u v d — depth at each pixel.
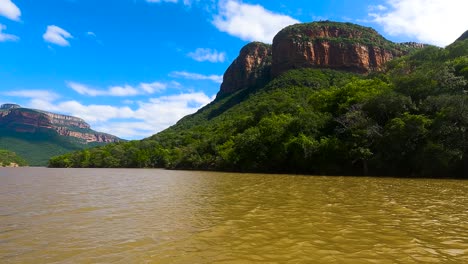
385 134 40.38
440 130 37.03
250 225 10.91
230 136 77.94
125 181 34.56
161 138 120.88
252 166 57.88
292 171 53.66
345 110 53.53
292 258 7.28
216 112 158.75
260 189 23.70
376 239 8.95
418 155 37.97
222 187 25.78
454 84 41.81
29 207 15.47
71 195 20.80
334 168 46.34
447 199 17.36
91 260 7.25
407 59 75.56
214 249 8.04
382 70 87.44
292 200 17.19
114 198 19.06
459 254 7.59
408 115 39.47
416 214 12.80
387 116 44.53
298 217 12.27
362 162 44.50
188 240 8.96
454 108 37.06
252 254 7.60
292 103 74.19
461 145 36.38
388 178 36.34
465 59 48.31
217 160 68.88
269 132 57.53
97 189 25.03
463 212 13.27
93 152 123.19
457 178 35.69
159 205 15.91
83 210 14.52
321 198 18.00
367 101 46.06
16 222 11.81
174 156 92.00
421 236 9.29
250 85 170.50
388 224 10.95
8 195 20.86
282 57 139.75
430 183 28.53
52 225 11.24
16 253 7.86
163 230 10.28
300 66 133.00
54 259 7.36
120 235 9.66
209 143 80.19
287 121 59.03
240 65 186.12
